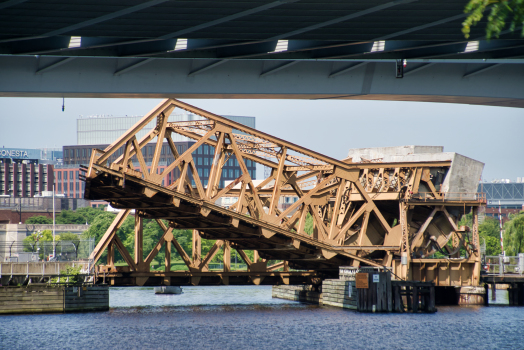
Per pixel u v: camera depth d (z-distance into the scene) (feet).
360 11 134.41
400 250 381.60
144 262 366.84
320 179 377.09
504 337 282.56
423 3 131.13
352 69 188.55
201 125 323.16
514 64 191.31
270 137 337.11
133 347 252.42
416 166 388.37
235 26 143.54
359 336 281.13
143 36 148.66
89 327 299.17
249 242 378.73
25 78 173.27
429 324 315.37
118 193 308.19
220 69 183.21
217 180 321.93
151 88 179.32
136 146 296.92
